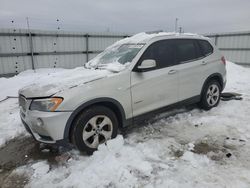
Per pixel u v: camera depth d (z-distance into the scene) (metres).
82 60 13.59
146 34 4.43
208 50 4.97
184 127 4.20
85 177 2.76
